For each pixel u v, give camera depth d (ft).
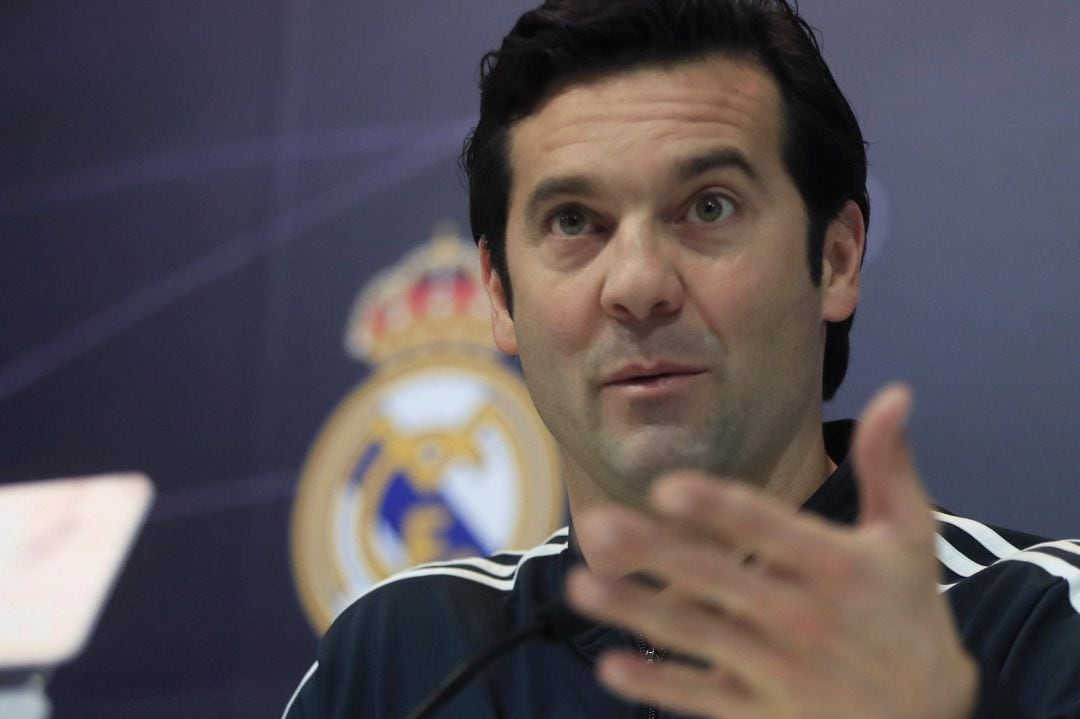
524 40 6.05
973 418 8.80
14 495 10.98
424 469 10.12
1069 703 5.11
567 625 4.78
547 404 5.93
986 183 9.00
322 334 10.57
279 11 11.16
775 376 5.77
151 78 11.40
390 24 10.85
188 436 10.69
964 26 9.21
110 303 11.12
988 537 6.27
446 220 10.44
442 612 6.90
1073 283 8.73
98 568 10.64
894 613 3.32
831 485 6.23
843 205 6.31
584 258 5.80
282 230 10.82
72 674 10.47
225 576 10.37
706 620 3.35
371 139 10.73
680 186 5.71
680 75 5.87
